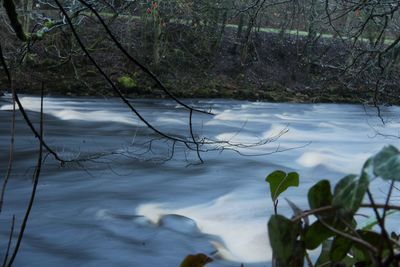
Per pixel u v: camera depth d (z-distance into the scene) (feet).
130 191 30.55
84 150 40.60
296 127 57.41
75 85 67.82
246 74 83.30
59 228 23.93
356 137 53.67
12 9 9.54
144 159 37.96
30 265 20.18
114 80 70.85
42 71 68.95
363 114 68.39
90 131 48.98
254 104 72.95
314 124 59.67
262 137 51.49
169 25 78.79
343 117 65.98
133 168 35.50
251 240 23.39
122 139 45.57
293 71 84.23
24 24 63.10
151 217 26.11
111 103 64.90
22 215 25.62
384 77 32.68
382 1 25.36
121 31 75.31
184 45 82.64
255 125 57.41
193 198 29.73
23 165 35.60
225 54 85.61
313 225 3.35
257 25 79.71
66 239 22.81
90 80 70.33
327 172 38.04
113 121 54.03
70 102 63.00
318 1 57.93
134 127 51.90
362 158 43.04
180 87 75.00
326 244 4.29
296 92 80.12
